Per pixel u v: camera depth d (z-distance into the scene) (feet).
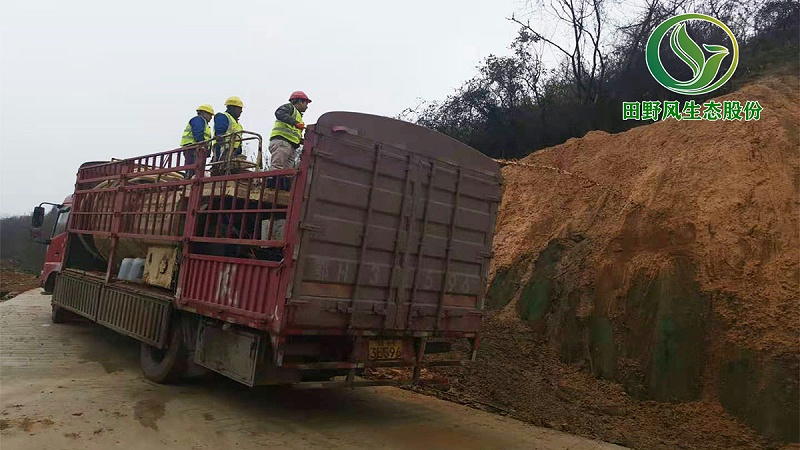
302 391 25.07
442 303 21.25
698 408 23.53
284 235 17.75
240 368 18.74
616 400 25.53
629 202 32.37
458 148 21.88
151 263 26.20
